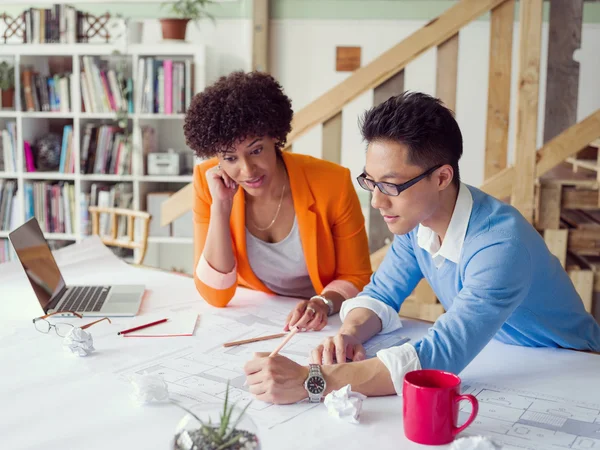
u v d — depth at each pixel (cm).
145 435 98
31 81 390
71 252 221
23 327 150
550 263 132
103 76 385
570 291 140
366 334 141
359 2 389
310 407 108
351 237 178
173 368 125
